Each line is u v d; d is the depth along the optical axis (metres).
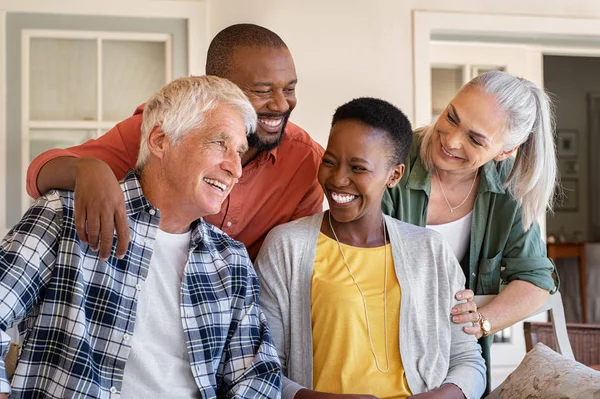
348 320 1.94
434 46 4.64
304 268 1.98
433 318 2.01
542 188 2.30
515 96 2.17
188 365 1.77
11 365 1.76
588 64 8.81
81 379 1.59
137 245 1.73
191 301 1.78
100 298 1.66
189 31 4.16
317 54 4.36
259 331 1.89
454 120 2.17
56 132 4.06
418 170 2.28
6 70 4.00
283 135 2.19
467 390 1.97
